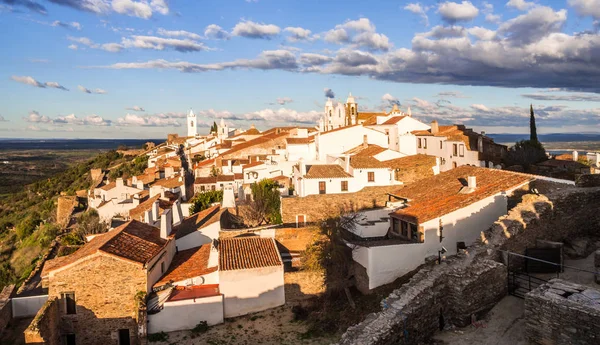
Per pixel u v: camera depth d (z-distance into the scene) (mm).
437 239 28781
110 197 81562
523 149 63344
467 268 19156
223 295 29797
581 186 26531
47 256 48688
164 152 152625
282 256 35844
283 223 44281
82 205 99500
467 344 17141
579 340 14414
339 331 25469
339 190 49031
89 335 29125
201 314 28922
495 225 22734
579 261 22141
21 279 49750
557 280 17031
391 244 28906
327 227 35562
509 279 20484
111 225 58656
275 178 67250
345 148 72938
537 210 23000
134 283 29500
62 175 159750
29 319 32312
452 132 66500
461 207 29062
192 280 31188
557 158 68688
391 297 19531
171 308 28531
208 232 39562
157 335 28062
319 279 31047
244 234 39531
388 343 16375
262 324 28438
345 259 31375
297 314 29062
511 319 18250
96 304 29125
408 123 76438
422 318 17984
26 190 147250
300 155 79375
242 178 77625
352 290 30266
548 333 15438
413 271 28219
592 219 25125
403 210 33031
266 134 127500
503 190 30125
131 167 138000
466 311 18703
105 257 29062
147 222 41625
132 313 29266
